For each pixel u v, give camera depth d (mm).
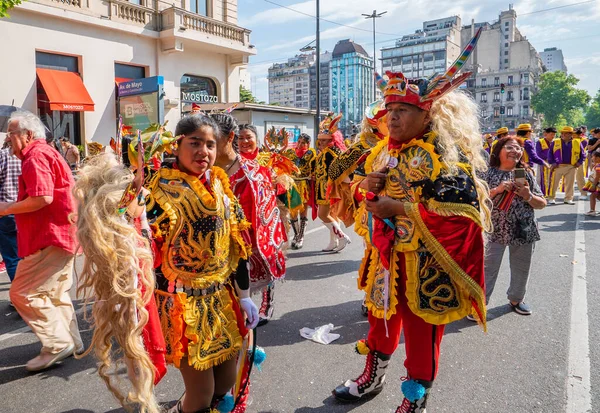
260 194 3338
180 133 2170
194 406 2254
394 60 126875
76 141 15164
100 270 1968
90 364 3613
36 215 3377
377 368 3023
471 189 2389
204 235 2180
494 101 113188
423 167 2447
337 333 4219
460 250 2430
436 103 2584
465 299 2525
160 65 17531
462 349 3877
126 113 15664
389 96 2545
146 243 2039
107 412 2984
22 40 13555
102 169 2090
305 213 7629
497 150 4492
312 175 7262
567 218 10258
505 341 4023
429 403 3057
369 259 2990
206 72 19422
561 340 4023
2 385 3309
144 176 2000
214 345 2227
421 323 2531
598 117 133125
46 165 3299
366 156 3219
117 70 16438
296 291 5430
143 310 1980
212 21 18484
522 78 111125
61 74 14406
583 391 3188
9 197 4680
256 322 2432
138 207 2066
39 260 3418
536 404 3041
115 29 15789
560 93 108625
